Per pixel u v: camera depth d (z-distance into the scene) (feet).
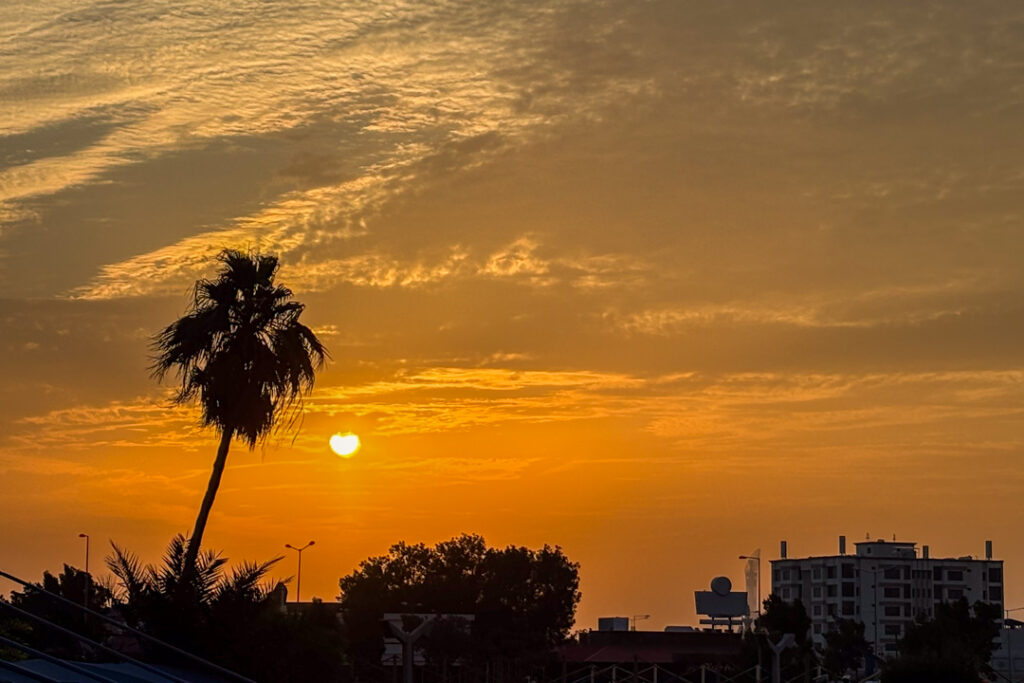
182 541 166.71
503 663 501.97
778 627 480.23
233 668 157.48
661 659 473.67
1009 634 606.14
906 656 367.66
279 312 180.24
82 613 144.46
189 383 177.47
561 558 539.70
